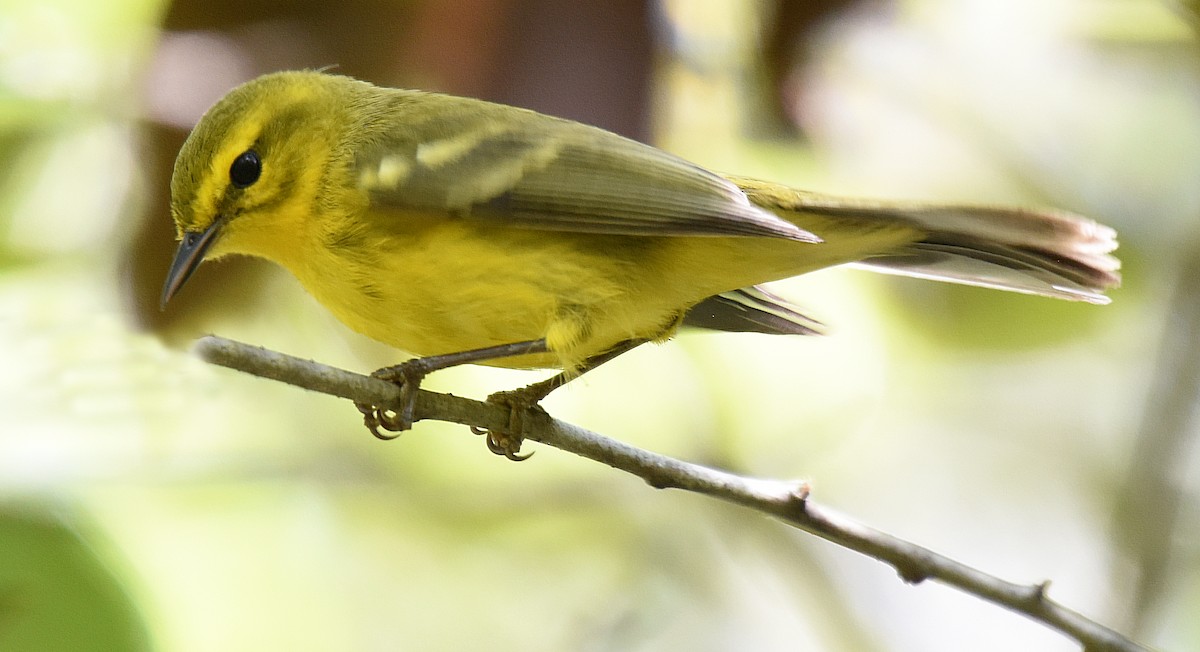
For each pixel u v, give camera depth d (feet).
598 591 6.61
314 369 6.15
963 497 6.69
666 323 6.26
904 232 6.24
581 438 6.21
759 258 6.23
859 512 6.66
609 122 6.30
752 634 6.60
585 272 6.20
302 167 6.22
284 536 6.59
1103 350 6.64
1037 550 6.66
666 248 6.22
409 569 6.61
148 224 6.34
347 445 6.56
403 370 6.20
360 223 6.20
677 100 6.51
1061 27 6.63
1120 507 6.42
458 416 6.20
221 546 6.57
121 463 6.39
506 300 6.20
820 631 6.59
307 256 6.22
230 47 6.32
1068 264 6.27
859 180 6.59
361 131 6.22
